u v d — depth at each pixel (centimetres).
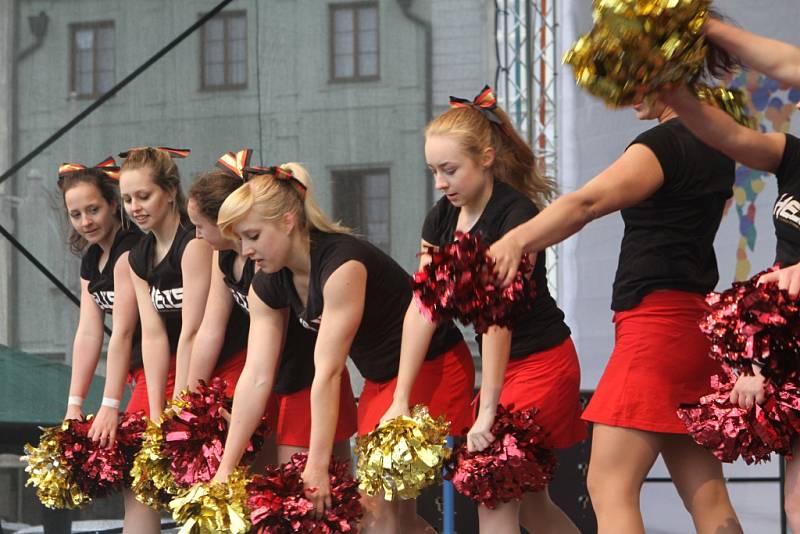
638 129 1141
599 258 1173
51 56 1123
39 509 1055
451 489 971
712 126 495
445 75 1171
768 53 442
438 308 471
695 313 580
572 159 1205
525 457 625
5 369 1077
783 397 505
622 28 416
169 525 1017
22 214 1105
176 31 1144
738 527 593
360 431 700
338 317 645
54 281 1093
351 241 662
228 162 736
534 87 1239
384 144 1168
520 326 651
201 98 1148
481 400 631
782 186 528
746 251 1073
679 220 578
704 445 549
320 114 1168
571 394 659
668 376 576
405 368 652
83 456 839
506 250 447
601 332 1170
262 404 690
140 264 820
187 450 749
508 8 1245
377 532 682
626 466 581
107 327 1085
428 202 1165
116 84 1130
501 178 661
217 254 773
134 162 815
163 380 823
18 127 1116
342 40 1170
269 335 691
